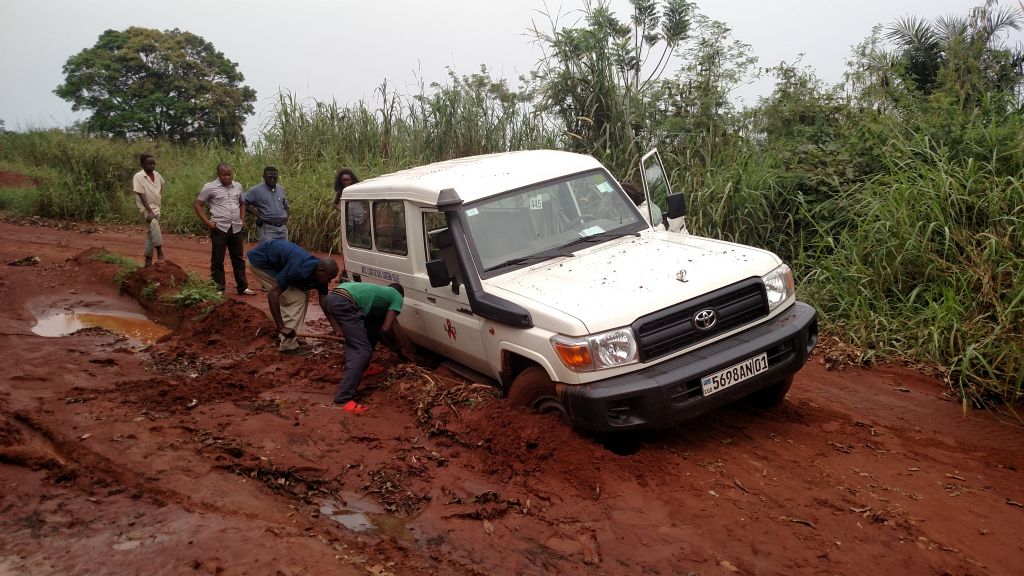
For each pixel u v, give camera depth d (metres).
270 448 5.03
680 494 4.32
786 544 3.78
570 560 3.69
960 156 7.64
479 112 13.51
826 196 8.73
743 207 8.93
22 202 18.25
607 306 4.58
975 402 5.80
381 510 4.27
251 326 8.02
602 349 4.45
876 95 9.80
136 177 10.88
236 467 4.69
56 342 7.64
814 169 8.93
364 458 4.90
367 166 14.39
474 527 4.02
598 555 3.72
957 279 6.72
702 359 4.60
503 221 5.70
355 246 7.38
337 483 4.59
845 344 7.02
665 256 5.33
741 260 5.12
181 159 20.47
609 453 4.67
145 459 4.75
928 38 11.13
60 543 3.72
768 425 5.37
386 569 3.58
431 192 5.93
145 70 38.28
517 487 4.43
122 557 3.58
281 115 16.00
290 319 7.43
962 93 8.98
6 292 9.66
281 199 9.97
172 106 37.28
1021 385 5.73
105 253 11.22
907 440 5.20
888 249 7.35
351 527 4.07
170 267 9.84
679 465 4.68
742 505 4.20
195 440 5.08
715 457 4.83
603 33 10.84
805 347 5.01
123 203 18.14
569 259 5.56
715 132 10.30
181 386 6.15
